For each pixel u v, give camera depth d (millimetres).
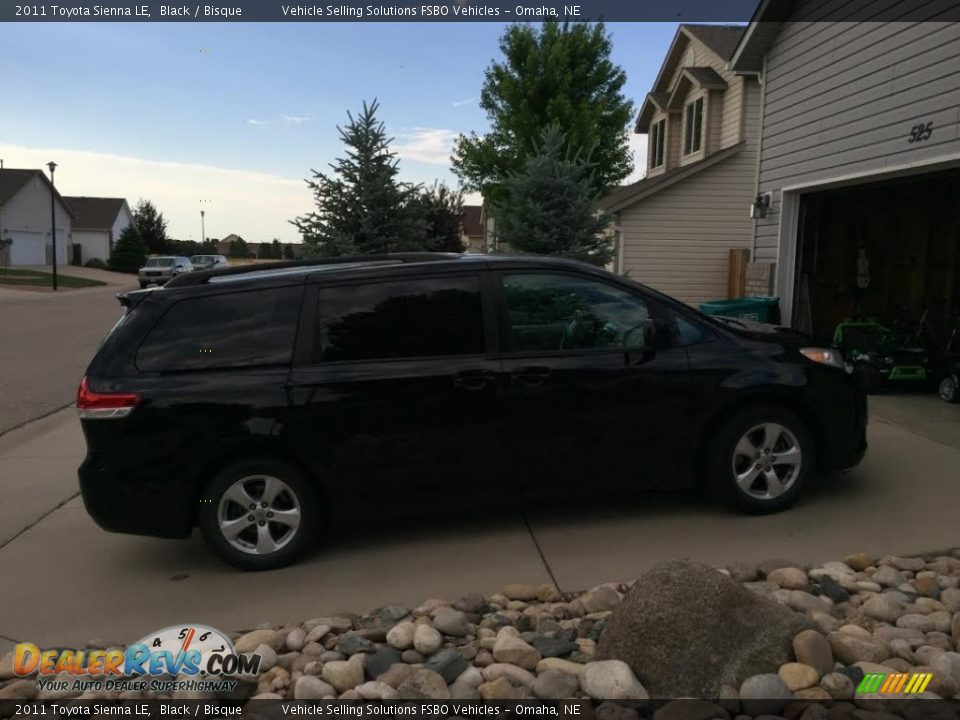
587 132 19594
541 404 4812
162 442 4500
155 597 4387
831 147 9625
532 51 20125
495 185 20797
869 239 11297
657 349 4977
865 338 9227
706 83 17938
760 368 5027
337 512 4707
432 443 4727
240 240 87000
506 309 4910
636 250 17141
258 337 4703
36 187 53844
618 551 4684
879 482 5688
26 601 4383
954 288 10352
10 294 32844
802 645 3225
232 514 4668
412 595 4270
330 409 4605
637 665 3260
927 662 3254
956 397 8266
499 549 4812
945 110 7691
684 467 5043
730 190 17016
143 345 4645
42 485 6582
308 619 4027
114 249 58875
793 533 4828
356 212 12109
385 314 4801
